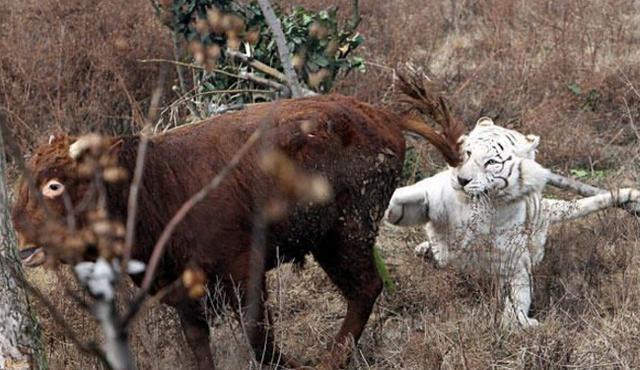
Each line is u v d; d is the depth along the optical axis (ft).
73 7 105.19
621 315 60.03
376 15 124.16
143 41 98.99
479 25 128.67
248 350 55.72
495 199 65.00
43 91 93.09
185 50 92.99
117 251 26.27
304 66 79.92
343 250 58.18
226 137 54.70
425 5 133.59
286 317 64.13
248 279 53.98
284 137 54.75
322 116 56.08
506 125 94.94
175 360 58.08
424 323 60.95
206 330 55.52
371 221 58.65
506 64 108.06
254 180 53.57
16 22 103.24
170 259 52.90
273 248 55.42
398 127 60.75
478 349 57.26
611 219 75.10
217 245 53.42
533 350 56.39
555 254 70.59
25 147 86.02
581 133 94.12
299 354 61.36
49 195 48.29
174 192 52.85
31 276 65.87
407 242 76.07
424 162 86.43
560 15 125.80
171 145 53.93
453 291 65.36
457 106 97.50
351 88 95.25
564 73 104.88
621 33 120.78
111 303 22.90
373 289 59.52
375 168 57.72
